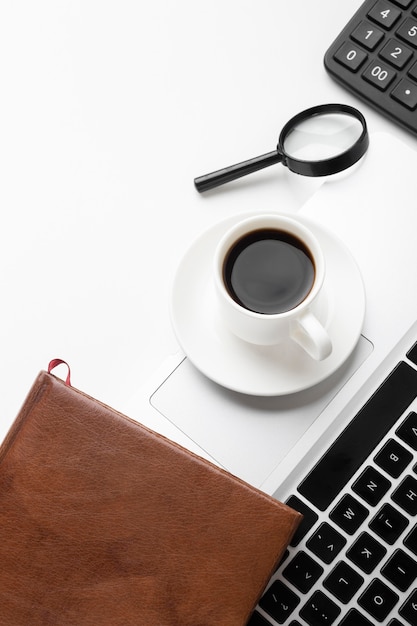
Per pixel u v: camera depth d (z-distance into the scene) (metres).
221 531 0.43
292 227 0.50
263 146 0.61
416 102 0.56
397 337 0.52
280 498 0.50
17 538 0.44
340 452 0.51
